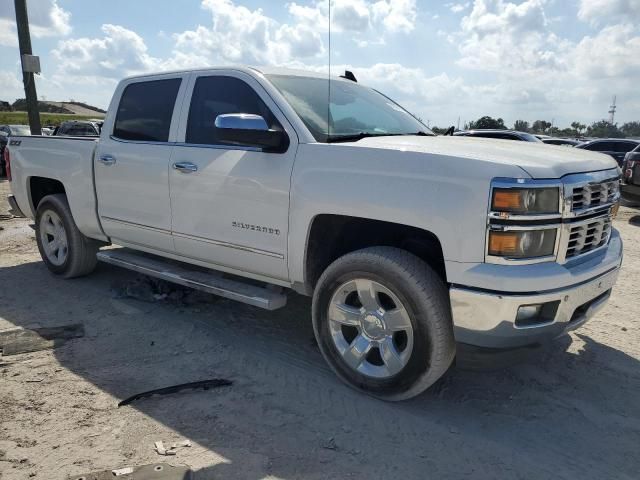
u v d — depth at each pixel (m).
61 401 3.12
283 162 3.35
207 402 3.13
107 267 5.87
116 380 3.38
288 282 3.54
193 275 4.13
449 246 2.72
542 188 2.64
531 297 2.63
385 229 3.28
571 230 2.82
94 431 2.82
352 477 2.50
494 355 2.79
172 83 4.21
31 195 5.66
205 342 3.97
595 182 2.94
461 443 2.78
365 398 3.20
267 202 3.42
